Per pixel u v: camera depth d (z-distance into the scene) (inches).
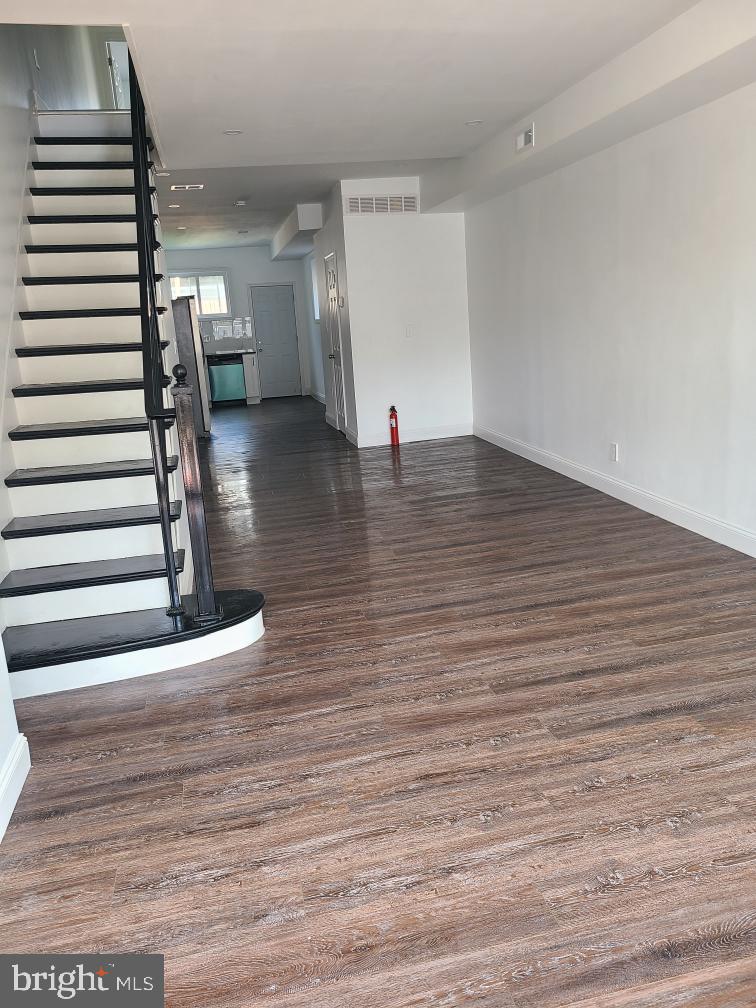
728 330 169.2
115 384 164.6
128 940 76.2
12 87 192.2
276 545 205.2
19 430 154.6
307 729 112.8
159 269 182.7
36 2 115.6
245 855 87.3
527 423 286.0
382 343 335.3
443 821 90.5
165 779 103.0
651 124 181.0
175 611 137.4
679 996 66.2
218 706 121.2
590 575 165.9
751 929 72.4
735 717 107.7
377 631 145.6
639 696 115.0
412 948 72.9
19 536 140.6
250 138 202.2
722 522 179.0
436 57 149.0
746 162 156.6
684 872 79.9
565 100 185.8
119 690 128.1
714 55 132.0
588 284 226.8
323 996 68.5
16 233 181.3
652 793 92.7
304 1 118.9
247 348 560.1
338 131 202.1
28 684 127.3
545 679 122.3
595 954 70.8
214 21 124.5
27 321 180.7
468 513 221.8
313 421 437.4
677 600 149.1
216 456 346.6
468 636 140.3
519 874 81.3
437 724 111.6
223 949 74.4
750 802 89.9
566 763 99.9
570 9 130.6
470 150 248.2
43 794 101.3
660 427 199.3
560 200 237.1
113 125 222.2
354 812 93.4
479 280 319.0
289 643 143.1
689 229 177.8
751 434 165.9
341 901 79.4
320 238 378.9
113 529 146.1
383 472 286.2
